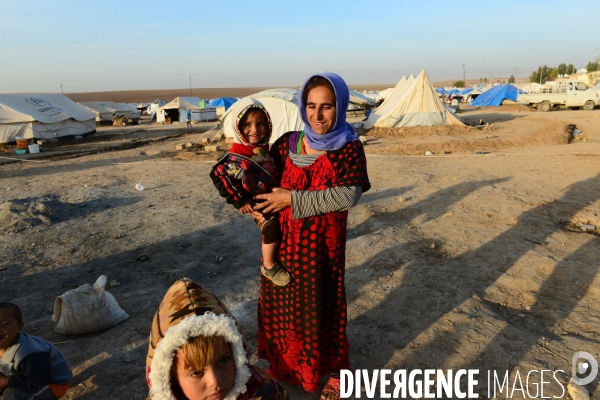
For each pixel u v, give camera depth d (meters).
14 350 2.66
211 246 6.07
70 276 5.23
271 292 2.81
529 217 6.82
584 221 6.70
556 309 4.14
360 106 39.44
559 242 5.77
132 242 6.29
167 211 7.91
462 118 28.48
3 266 5.55
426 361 3.39
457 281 4.71
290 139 2.69
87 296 3.92
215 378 1.71
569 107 33.81
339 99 2.41
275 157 2.74
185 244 6.17
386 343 3.64
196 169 13.03
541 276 4.80
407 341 3.65
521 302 4.30
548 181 9.27
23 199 8.23
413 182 9.67
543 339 3.65
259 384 2.09
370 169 11.66
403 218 7.12
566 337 3.66
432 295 4.41
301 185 2.56
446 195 8.39
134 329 3.95
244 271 5.17
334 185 2.51
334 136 2.49
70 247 6.16
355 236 6.44
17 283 5.07
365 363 3.39
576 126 21.84
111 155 17.78
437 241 5.95
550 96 33.25
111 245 6.20
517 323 3.94
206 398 1.74
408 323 3.92
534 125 22.00
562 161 11.52
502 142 16.45
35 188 10.74
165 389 1.70
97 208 8.30
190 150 18.33
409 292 4.50
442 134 20.23
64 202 8.38
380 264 5.22
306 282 2.65
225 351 1.73
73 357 3.53
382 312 4.13
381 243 5.88
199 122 41.84
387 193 8.79
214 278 5.05
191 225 6.98
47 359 2.72
